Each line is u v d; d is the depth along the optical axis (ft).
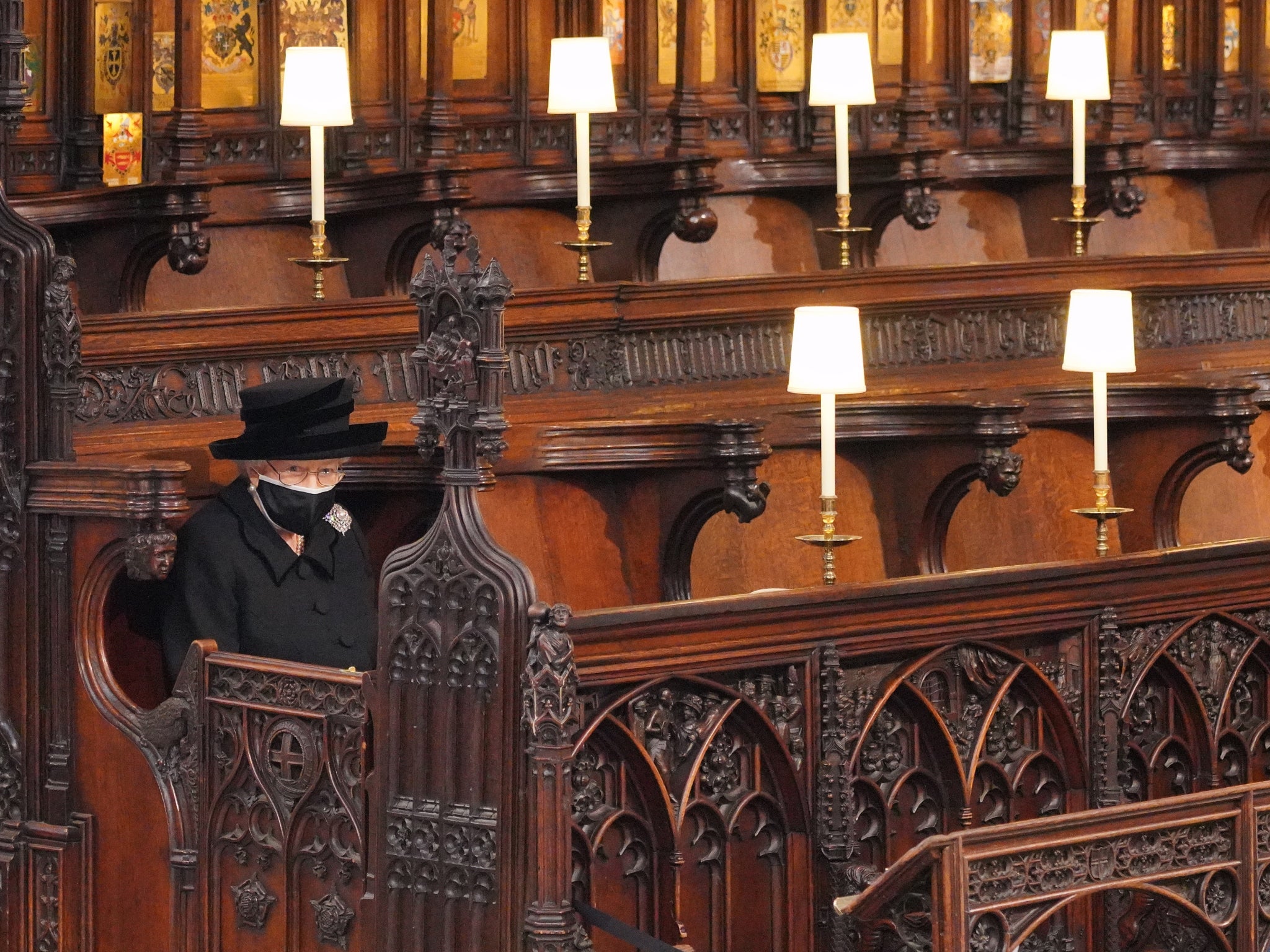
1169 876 22.76
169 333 31.71
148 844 27.30
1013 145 46.88
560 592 32.81
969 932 21.45
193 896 26.78
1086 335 32.27
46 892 28.04
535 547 32.81
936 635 26.00
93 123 35.68
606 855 24.17
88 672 27.89
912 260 45.52
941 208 46.24
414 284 23.81
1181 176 49.57
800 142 44.57
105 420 31.17
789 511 36.50
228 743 26.45
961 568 38.14
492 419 23.30
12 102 28.71
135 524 27.09
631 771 24.16
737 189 43.09
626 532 33.86
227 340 32.32
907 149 43.19
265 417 28.63
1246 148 48.67
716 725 24.54
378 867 24.08
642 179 39.65
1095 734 27.27
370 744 25.45
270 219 37.99
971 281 41.06
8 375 28.40
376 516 32.71
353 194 38.14
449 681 23.50
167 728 26.96
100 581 27.91
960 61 46.21
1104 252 47.91
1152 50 48.88
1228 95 49.73
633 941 22.63
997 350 41.63
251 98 37.93
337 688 25.09
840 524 36.60
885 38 45.68
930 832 26.63
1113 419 38.09
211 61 37.37
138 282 35.12
